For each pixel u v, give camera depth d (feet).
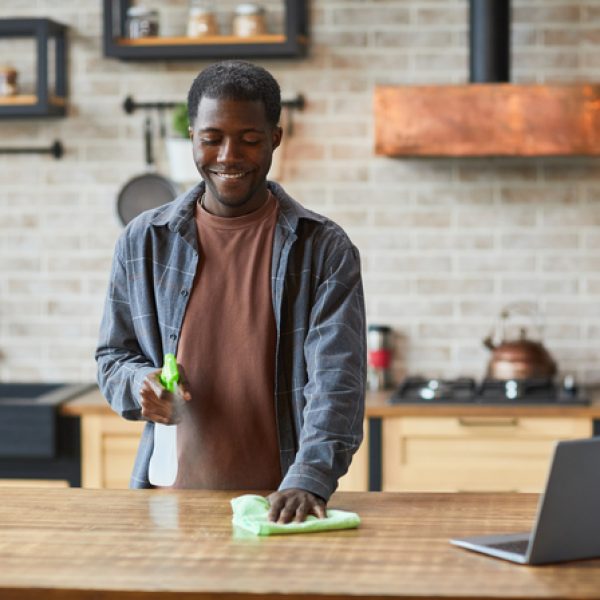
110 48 15.46
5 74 15.80
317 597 6.04
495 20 15.05
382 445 14.06
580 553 6.68
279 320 8.80
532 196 15.78
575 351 15.83
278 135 8.84
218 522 7.47
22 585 6.17
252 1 16.01
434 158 15.79
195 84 8.48
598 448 6.59
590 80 15.67
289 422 8.85
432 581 6.23
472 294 15.92
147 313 9.02
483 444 13.96
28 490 8.43
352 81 15.88
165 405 8.21
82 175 16.29
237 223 8.93
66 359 16.46
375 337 15.70
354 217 15.98
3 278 16.46
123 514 7.69
